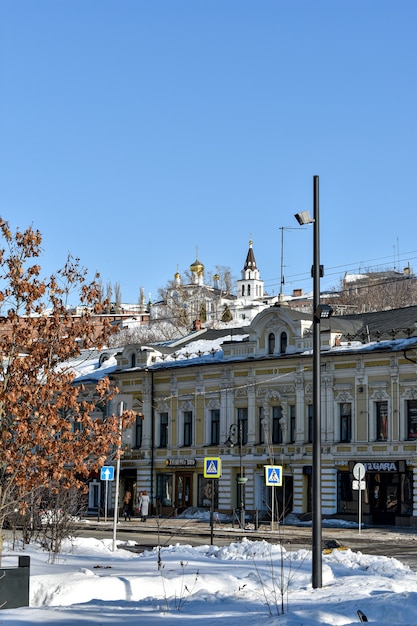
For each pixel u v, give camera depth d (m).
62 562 28.91
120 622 16.30
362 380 59.94
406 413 58.00
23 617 16.81
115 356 76.25
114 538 34.66
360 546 39.69
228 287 143.50
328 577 23.69
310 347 63.06
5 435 23.05
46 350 24.03
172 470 70.00
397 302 120.00
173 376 70.94
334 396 61.25
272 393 64.50
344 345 61.72
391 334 59.91
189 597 20.00
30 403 23.17
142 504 62.97
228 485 66.00
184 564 27.27
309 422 62.56
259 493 64.69
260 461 64.38
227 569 25.64
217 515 60.28
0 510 23.98
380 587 21.42
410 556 34.59
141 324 134.12
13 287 23.97
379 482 58.75
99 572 24.88
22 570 18.80
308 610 17.16
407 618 17.09
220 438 67.38
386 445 58.25
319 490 21.33
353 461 59.44
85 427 24.17
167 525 57.62
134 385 73.50
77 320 26.56
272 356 64.50
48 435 23.47
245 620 16.28
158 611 17.97
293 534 47.78
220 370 67.81
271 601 19.20
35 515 34.16
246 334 73.75
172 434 70.44
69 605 19.23
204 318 125.19
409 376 57.84
